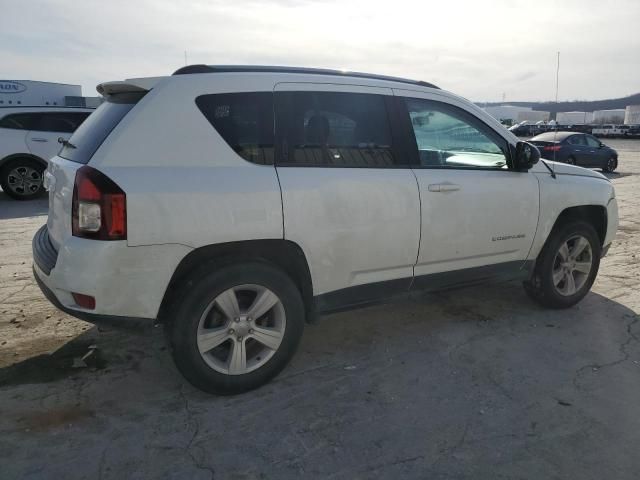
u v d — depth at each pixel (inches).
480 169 158.6
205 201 114.5
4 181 399.5
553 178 173.6
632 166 859.4
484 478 98.0
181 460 102.3
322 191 128.2
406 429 113.0
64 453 103.9
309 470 99.9
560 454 105.1
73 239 110.9
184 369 118.9
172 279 117.1
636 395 127.5
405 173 142.6
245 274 120.6
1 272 214.7
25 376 133.5
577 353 150.1
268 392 128.2
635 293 201.0
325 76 137.1
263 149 124.6
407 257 144.3
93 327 162.7
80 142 124.9
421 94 150.4
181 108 117.6
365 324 170.7
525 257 170.6
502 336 161.6
